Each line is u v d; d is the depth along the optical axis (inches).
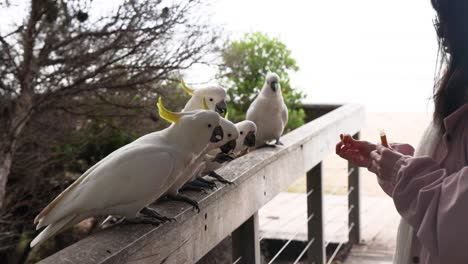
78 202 56.3
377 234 152.9
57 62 138.4
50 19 137.3
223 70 157.6
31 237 149.7
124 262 51.8
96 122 154.6
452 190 48.6
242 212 77.5
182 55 141.7
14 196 143.1
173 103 148.0
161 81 148.3
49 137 146.3
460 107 51.6
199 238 65.8
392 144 67.4
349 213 146.7
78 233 155.1
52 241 153.1
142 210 60.2
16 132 135.3
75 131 152.5
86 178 58.0
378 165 56.7
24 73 137.2
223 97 84.6
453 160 52.6
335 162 227.6
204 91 84.5
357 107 141.4
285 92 173.6
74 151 149.7
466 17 47.8
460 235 47.0
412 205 51.3
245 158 85.3
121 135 154.6
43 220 57.5
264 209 172.6
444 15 48.9
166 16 136.0
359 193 146.6
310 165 107.8
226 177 75.0
